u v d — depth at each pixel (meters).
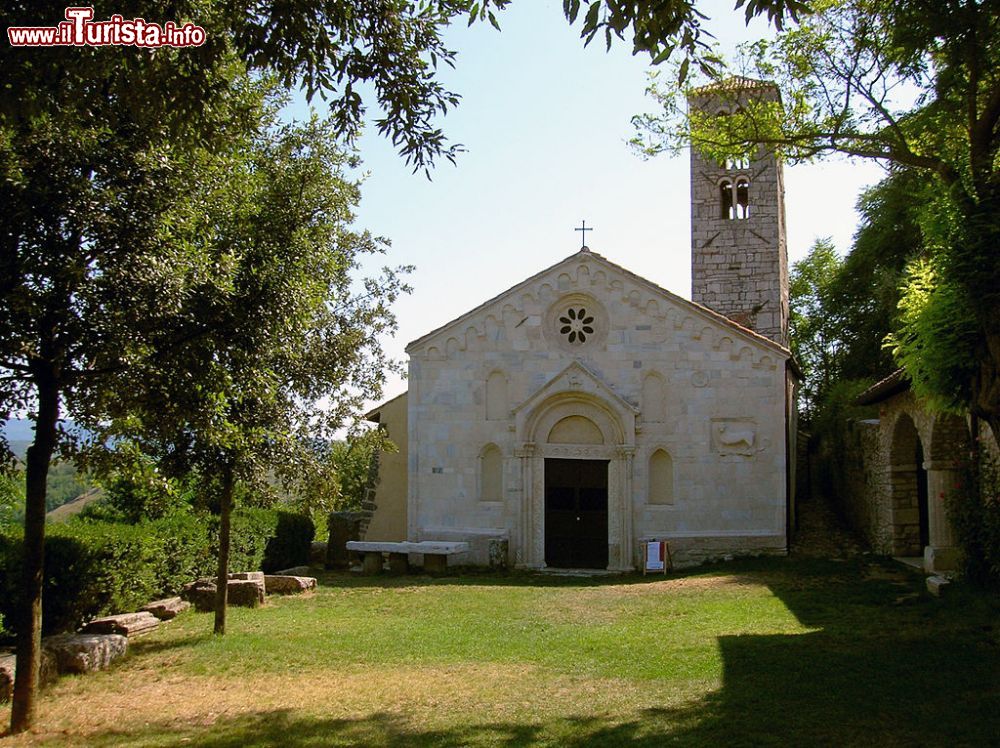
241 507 21.72
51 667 11.00
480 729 8.16
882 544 21.77
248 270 10.46
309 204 13.90
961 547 14.44
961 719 7.64
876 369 35.41
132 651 12.63
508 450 25.33
